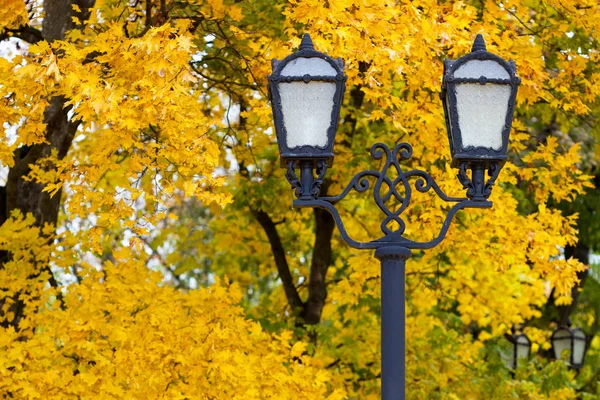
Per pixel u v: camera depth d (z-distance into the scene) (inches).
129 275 362.6
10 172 408.8
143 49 274.7
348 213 509.0
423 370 489.4
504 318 529.0
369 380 502.0
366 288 485.1
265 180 486.3
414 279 516.4
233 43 374.3
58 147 404.8
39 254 375.6
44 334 339.3
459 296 520.1
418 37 314.2
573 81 409.1
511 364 580.7
